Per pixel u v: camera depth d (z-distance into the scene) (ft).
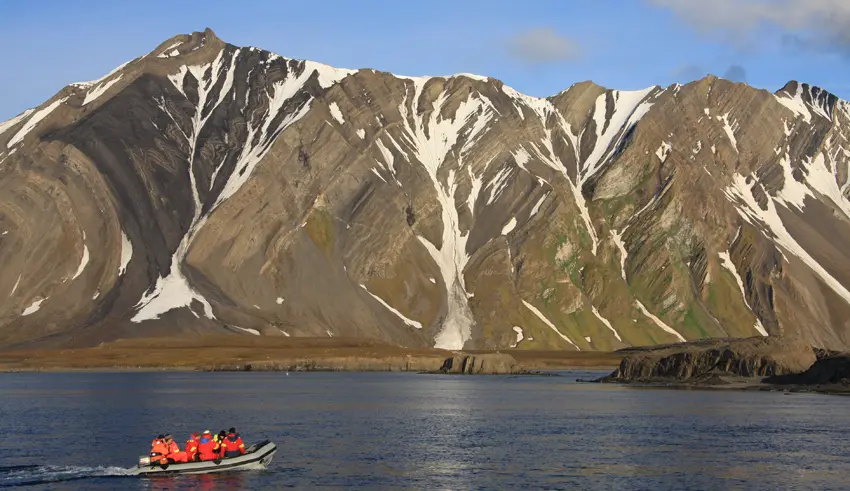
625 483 201.87
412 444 255.91
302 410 349.61
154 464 209.77
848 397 410.72
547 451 244.22
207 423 303.68
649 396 425.28
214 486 197.67
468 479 205.67
